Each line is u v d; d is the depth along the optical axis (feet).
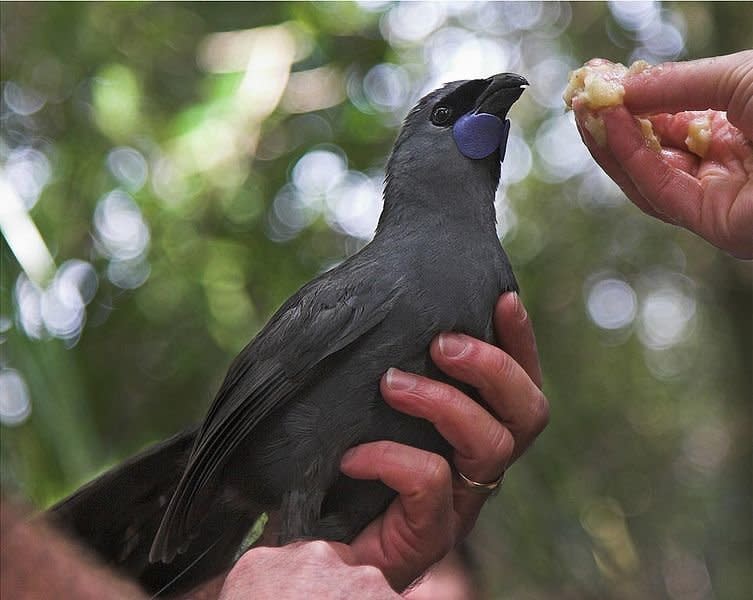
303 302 2.62
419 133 2.75
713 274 6.07
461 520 2.63
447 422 2.52
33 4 4.73
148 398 4.53
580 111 2.58
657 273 7.21
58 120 4.72
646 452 7.61
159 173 4.42
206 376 4.47
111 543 2.67
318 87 5.08
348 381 2.57
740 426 5.78
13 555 1.99
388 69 5.28
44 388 3.07
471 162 2.71
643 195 2.60
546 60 6.42
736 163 2.56
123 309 4.51
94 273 4.54
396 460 2.51
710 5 5.32
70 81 4.63
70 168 4.44
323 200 5.07
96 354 4.44
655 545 6.70
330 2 4.75
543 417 2.59
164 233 4.43
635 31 6.00
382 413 2.57
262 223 4.80
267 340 2.63
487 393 2.55
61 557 2.01
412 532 2.53
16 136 4.77
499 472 2.55
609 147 2.60
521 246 6.51
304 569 2.25
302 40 4.75
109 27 4.62
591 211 6.82
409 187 2.71
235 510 2.71
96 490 2.66
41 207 4.33
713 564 5.68
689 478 7.63
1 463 3.09
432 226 2.66
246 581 2.25
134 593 2.05
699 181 2.57
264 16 4.73
